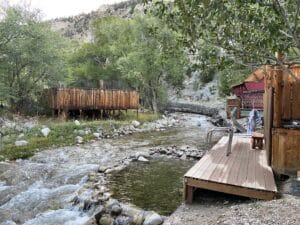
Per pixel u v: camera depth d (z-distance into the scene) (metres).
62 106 19.31
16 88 19.97
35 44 19.66
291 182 6.00
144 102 32.00
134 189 7.40
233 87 24.48
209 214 5.23
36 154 12.27
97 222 5.93
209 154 8.09
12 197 7.93
